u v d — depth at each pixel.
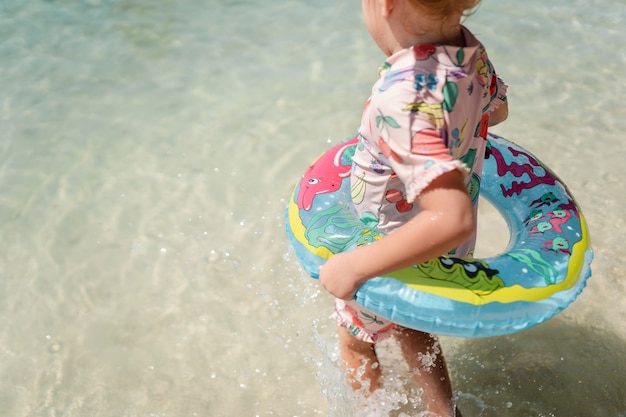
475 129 1.82
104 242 3.10
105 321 2.76
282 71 4.10
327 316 2.78
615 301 2.75
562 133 3.56
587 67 4.04
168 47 4.36
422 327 1.80
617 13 4.50
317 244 1.99
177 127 3.72
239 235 3.12
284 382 2.53
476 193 2.02
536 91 3.86
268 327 2.74
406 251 1.62
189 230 3.14
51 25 4.57
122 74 4.14
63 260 3.01
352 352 2.30
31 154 3.56
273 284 2.91
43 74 4.13
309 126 3.69
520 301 1.80
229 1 4.83
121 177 3.43
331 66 4.12
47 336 2.70
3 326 2.74
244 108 3.83
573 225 2.07
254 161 3.49
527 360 2.57
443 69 1.65
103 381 2.54
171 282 2.92
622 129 3.58
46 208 3.26
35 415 2.43
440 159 1.57
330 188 2.18
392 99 1.63
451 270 1.83
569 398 2.42
